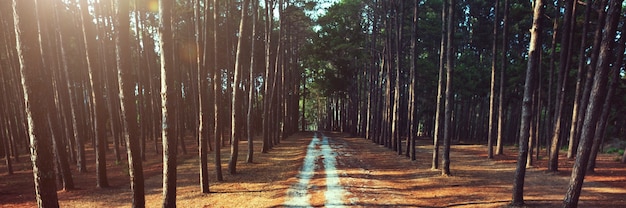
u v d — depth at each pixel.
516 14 29.28
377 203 9.63
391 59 26.58
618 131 29.03
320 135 47.97
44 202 5.68
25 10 5.44
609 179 12.30
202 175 11.64
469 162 18.06
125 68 7.70
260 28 33.53
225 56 29.91
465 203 9.59
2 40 18.86
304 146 28.30
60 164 12.20
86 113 32.59
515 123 36.12
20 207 9.98
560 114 14.68
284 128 38.22
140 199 7.98
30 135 5.62
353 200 9.95
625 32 13.27
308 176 14.05
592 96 7.16
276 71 28.50
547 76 25.70
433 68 35.34
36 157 5.62
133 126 7.85
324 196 10.43
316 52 41.34
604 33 7.05
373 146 29.05
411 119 19.47
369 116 39.59
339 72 45.62
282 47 33.31
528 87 8.98
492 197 10.12
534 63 8.95
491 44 37.66
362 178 13.54
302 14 29.70
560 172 14.05
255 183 13.10
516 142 32.81
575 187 7.33
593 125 7.15
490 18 38.56
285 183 12.78
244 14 15.87
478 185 11.99
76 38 22.42
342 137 43.31
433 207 9.26
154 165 18.42
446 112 14.18
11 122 20.31
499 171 14.94
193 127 43.44
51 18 15.87
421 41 37.53
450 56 14.13
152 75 23.56
